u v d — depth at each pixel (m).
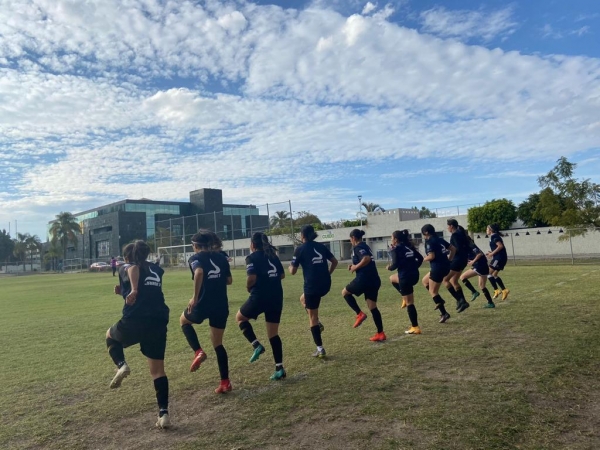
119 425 4.43
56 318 12.85
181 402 4.97
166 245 54.56
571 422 3.89
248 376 5.79
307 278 6.42
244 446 3.76
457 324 8.26
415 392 4.75
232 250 45.91
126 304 4.52
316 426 4.07
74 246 95.38
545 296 11.02
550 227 38.81
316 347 6.63
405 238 7.84
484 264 9.84
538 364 5.44
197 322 5.34
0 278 61.94
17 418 4.77
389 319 9.36
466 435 3.70
